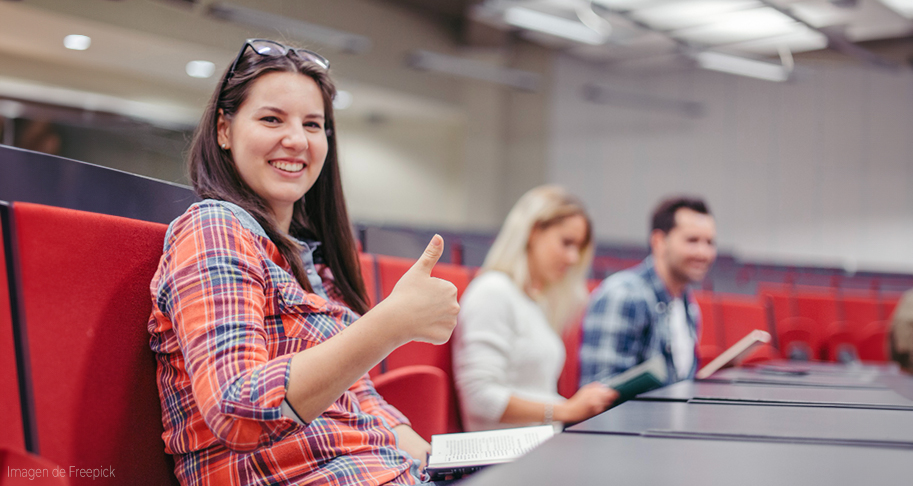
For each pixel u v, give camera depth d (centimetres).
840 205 792
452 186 869
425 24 799
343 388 74
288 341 87
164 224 95
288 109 96
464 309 171
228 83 97
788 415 88
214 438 82
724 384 137
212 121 97
